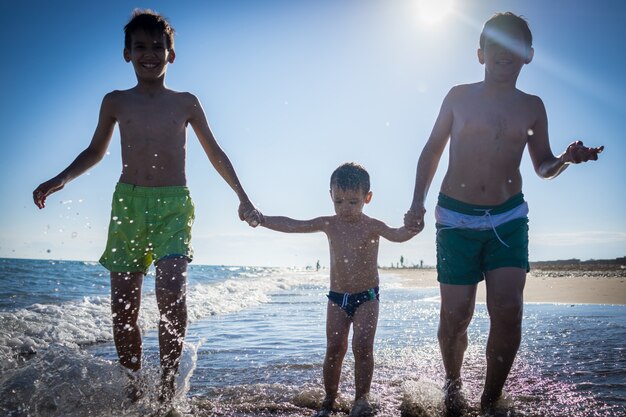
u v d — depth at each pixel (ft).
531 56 11.91
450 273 11.34
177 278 10.93
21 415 9.30
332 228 12.57
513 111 11.59
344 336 11.80
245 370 13.94
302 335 20.17
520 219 11.24
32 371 11.01
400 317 26.50
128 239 11.51
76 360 11.44
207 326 22.62
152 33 11.94
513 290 10.68
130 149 11.72
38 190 11.31
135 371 11.48
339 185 12.48
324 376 11.39
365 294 12.08
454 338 11.29
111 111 12.07
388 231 12.26
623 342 17.70
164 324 10.80
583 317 25.23
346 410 10.85
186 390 11.18
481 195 11.41
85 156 12.20
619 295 39.78
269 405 10.87
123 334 11.55
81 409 9.73
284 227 12.80
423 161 12.16
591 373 13.23
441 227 11.62
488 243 11.21
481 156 11.50
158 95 12.17
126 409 9.97
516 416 9.95
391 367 14.42
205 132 12.64
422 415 10.31
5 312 21.04
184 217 11.67
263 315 27.27
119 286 11.50
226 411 10.40
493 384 10.53
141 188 11.57
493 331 10.71
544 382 12.36
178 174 11.91
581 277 72.43
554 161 11.01
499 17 11.80
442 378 13.08
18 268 59.16
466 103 11.80
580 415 9.93
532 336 19.01
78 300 28.66
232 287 49.80
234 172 12.80
